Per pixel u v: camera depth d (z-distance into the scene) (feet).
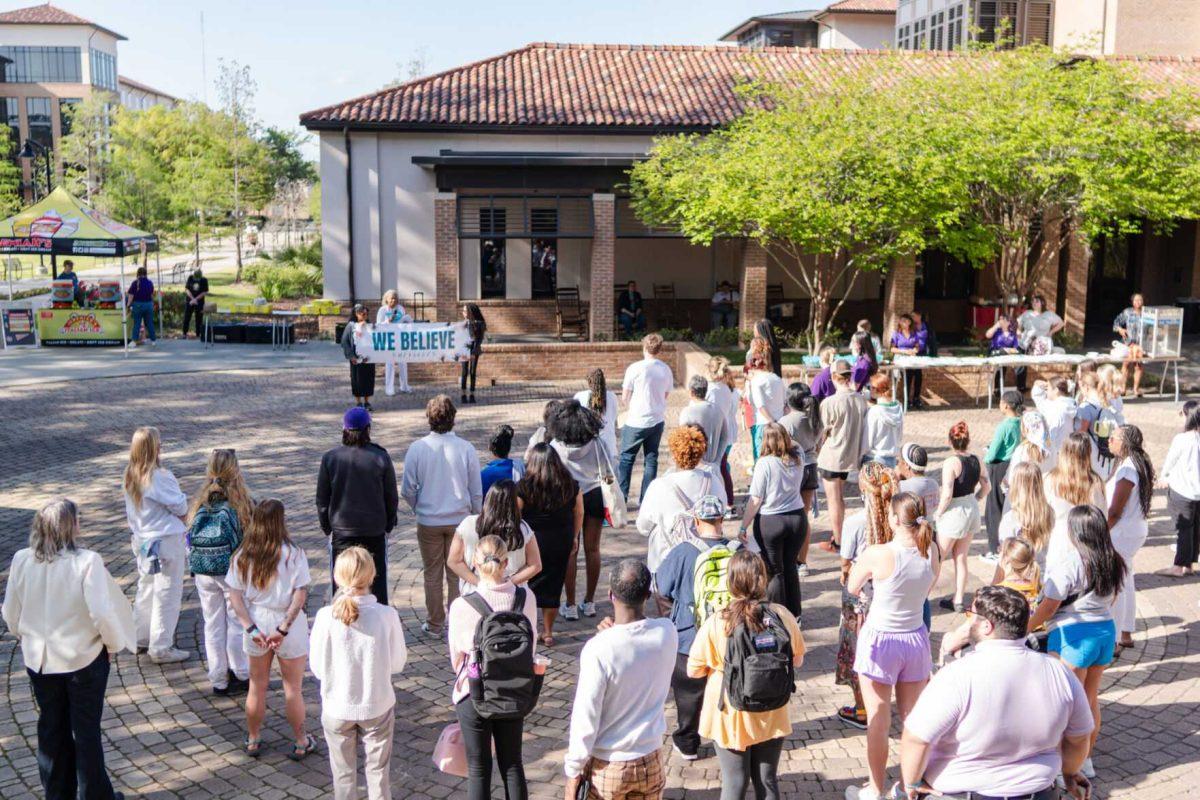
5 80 295.07
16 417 59.47
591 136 90.22
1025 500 27.22
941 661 20.99
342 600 19.24
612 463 30.99
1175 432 56.80
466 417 60.03
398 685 26.61
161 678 27.25
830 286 70.90
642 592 17.33
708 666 18.53
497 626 18.63
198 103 166.20
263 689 22.84
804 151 64.08
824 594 32.86
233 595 22.33
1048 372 67.77
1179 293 97.40
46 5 303.68
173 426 57.31
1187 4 101.91
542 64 100.58
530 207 97.81
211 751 23.48
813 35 156.66
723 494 26.20
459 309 95.25
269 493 44.06
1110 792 21.44
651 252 99.55
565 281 99.66
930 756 15.60
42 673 20.30
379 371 74.69
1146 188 67.97
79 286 92.68
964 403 67.26
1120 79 70.33
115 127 170.50
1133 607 28.73
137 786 21.97
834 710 25.26
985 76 73.56
